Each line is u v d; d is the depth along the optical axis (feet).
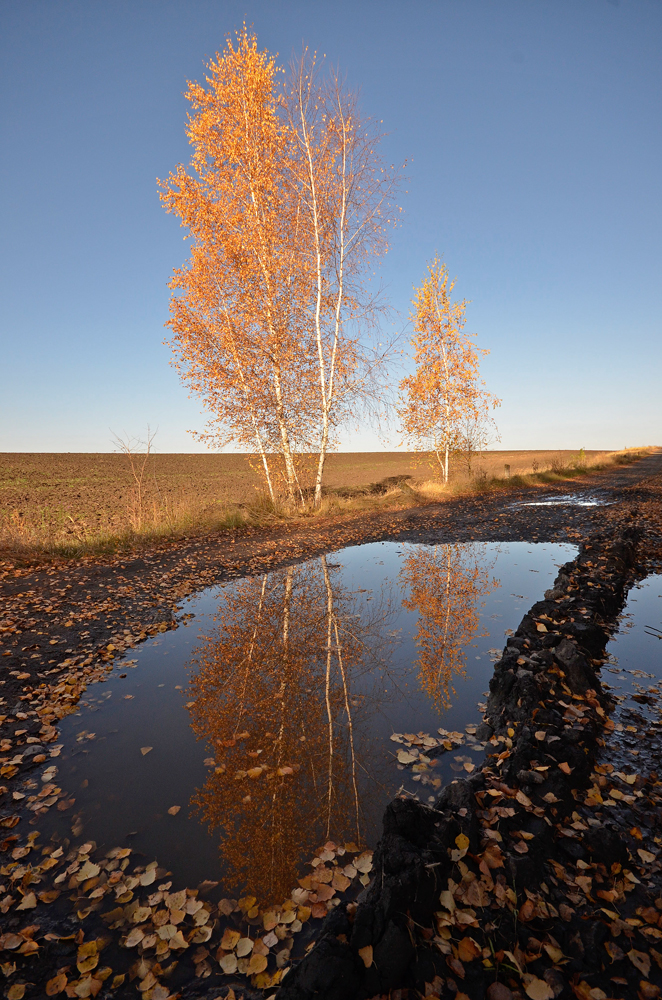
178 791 11.05
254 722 13.98
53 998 6.65
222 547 38.81
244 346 51.21
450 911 6.86
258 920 7.77
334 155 51.34
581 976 6.36
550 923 7.04
